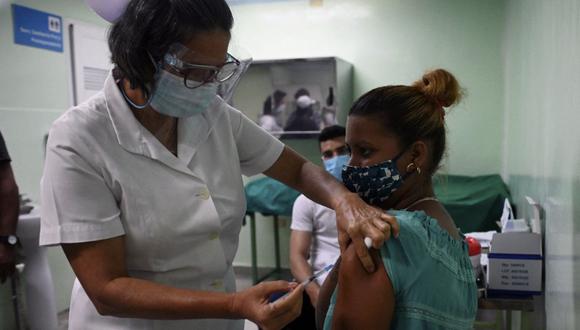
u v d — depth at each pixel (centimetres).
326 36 423
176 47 91
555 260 167
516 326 244
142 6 91
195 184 110
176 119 114
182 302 91
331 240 224
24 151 323
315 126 410
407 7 402
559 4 165
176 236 106
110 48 97
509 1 348
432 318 83
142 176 104
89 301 113
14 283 272
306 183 122
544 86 196
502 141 387
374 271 81
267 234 449
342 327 83
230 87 112
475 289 95
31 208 287
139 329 110
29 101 325
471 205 322
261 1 433
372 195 99
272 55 438
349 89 418
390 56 410
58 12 346
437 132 96
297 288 90
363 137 95
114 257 99
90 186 98
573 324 138
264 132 131
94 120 101
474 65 391
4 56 307
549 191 181
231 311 90
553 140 174
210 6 91
